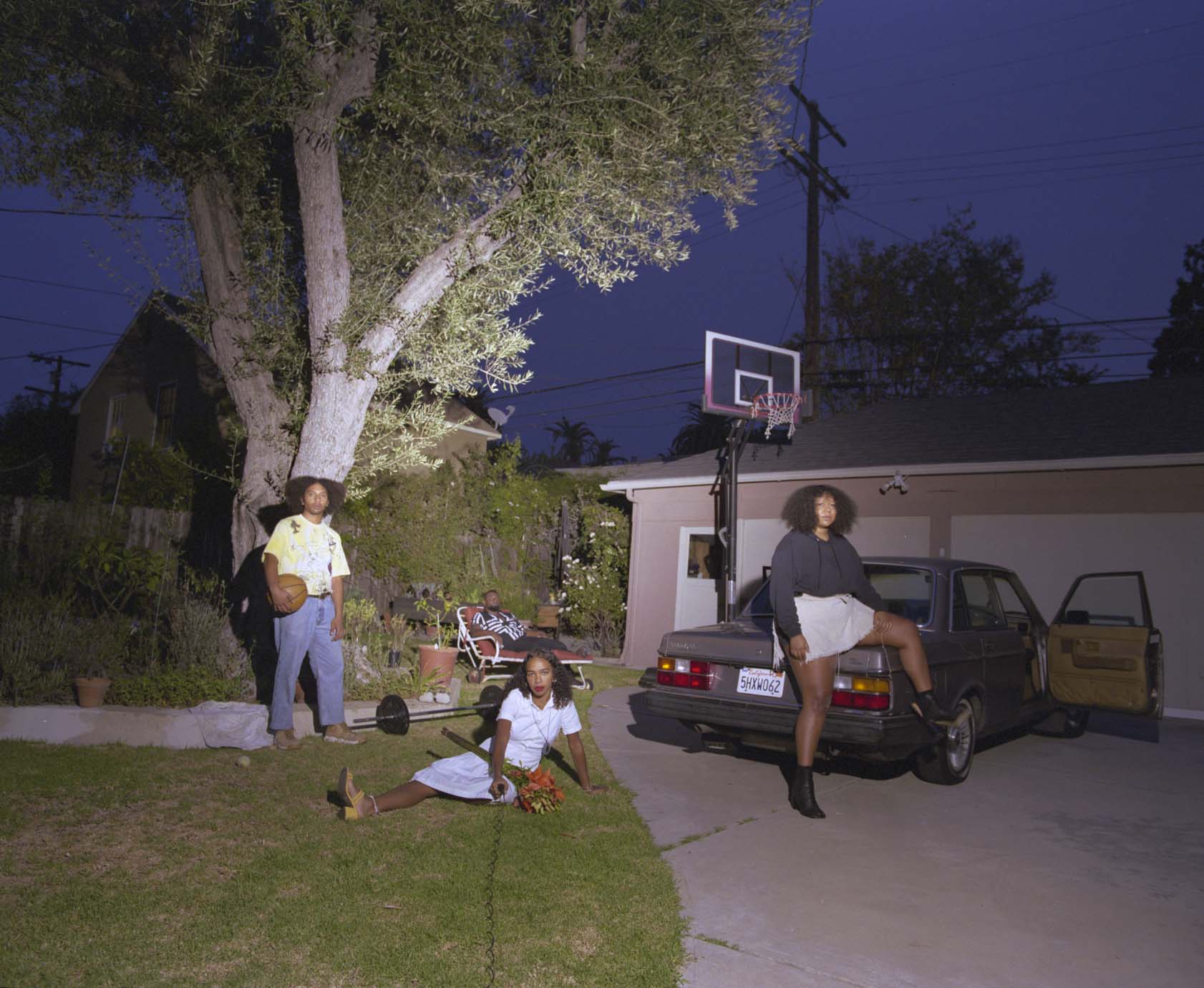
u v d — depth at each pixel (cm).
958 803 586
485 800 523
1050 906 410
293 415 835
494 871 414
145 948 323
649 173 791
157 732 626
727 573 1226
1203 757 756
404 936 342
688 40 773
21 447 2589
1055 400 1351
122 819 467
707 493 1376
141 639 771
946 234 2895
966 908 404
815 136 2028
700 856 462
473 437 2138
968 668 643
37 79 792
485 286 830
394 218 844
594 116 751
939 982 331
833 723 552
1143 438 1055
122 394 2192
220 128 754
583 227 789
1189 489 976
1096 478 1034
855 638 549
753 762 691
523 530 1689
